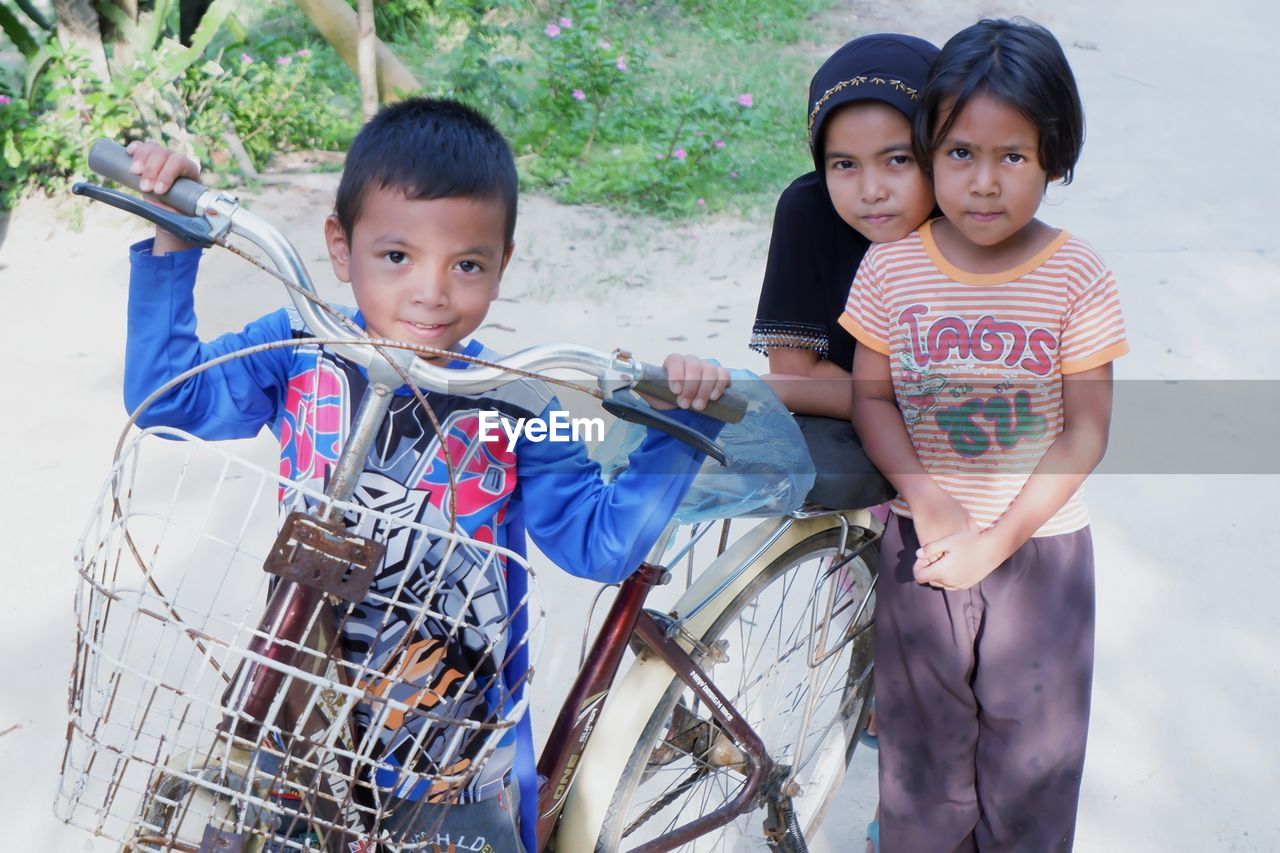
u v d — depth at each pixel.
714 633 2.24
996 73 1.82
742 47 8.26
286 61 6.38
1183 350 4.96
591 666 2.08
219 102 6.12
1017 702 2.13
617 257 5.57
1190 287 5.50
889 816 2.29
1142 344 5.00
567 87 6.74
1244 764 2.93
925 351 2.04
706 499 1.97
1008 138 1.84
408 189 1.51
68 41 5.78
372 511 1.38
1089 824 2.74
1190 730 3.03
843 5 9.20
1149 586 3.57
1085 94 8.18
